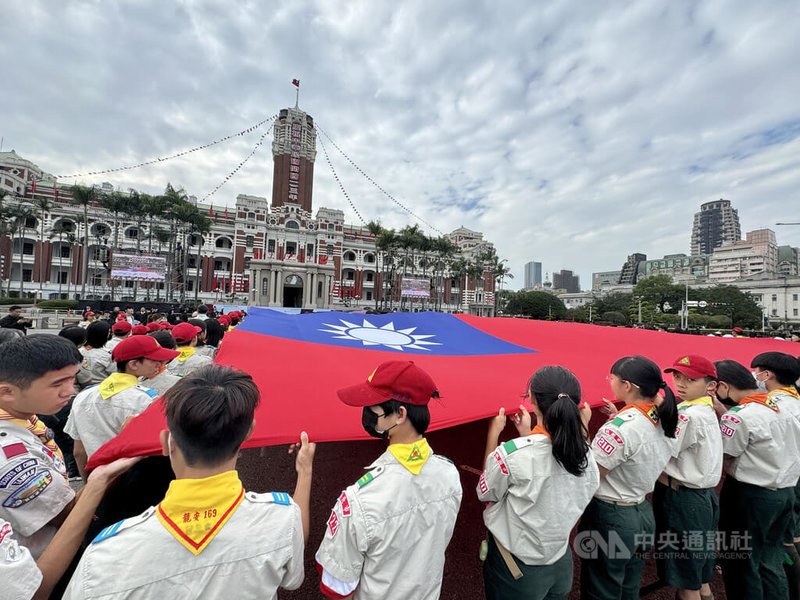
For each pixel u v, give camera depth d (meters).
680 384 2.96
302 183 64.50
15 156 52.97
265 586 1.32
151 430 1.92
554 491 1.96
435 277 70.06
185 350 4.90
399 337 5.39
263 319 6.03
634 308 72.38
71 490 1.82
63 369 1.73
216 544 1.26
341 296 62.12
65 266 49.00
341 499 1.69
